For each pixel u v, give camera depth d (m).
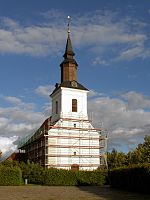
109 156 87.50
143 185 37.31
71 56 77.75
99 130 75.00
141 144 75.00
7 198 30.59
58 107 76.00
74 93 75.56
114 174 47.41
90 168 71.69
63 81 76.12
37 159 79.81
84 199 29.47
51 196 32.84
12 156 93.31
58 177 57.34
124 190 41.91
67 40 78.69
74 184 57.72
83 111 75.50
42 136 73.25
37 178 60.00
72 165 70.75
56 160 70.06
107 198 30.25
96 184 58.50
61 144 71.69
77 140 73.06
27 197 31.67
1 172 56.25
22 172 62.06
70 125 73.62
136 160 72.12
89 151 73.00
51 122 78.75
